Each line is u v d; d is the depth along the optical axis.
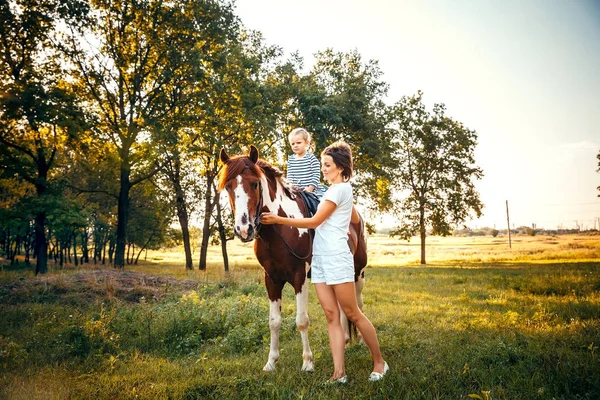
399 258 44.50
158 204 28.12
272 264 4.19
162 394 3.46
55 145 19.28
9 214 17.83
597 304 7.09
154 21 19.88
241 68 22.16
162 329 5.70
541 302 8.05
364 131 26.81
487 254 43.44
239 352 5.01
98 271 9.97
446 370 3.76
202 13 21.03
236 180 3.72
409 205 34.78
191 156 22.89
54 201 18.12
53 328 5.78
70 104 18.03
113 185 27.12
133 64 20.83
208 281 10.98
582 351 4.02
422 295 9.95
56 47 19.25
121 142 20.33
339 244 3.46
